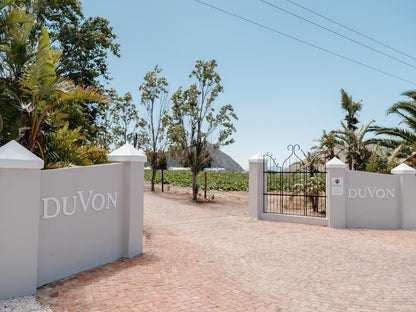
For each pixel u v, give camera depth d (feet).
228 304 13.85
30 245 13.93
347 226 34.78
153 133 72.28
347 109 73.92
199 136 58.49
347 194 34.86
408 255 22.72
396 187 36.06
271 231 31.58
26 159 13.66
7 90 22.35
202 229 32.40
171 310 13.01
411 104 53.62
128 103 80.18
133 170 21.15
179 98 59.72
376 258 21.85
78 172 17.44
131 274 17.28
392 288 16.20
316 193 43.75
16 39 22.79
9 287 13.28
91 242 18.29
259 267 19.53
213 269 18.85
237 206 53.21
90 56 57.06
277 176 85.40
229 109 58.80
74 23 54.24
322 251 23.68
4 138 22.00
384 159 50.39
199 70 58.70
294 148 38.78
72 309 12.75
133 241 21.07
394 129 54.95
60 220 16.28
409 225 35.32
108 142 76.89
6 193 13.23
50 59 20.52
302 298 14.79
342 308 13.76
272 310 13.41
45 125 22.54
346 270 19.13
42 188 15.34
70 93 21.50
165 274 17.51
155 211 43.55
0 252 13.06
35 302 13.17
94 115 59.62
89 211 18.16
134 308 13.06
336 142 55.93
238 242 26.48
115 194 20.22
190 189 79.25
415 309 13.74
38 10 46.06
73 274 17.01
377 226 35.45
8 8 22.70
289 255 22.47
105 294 14.40
